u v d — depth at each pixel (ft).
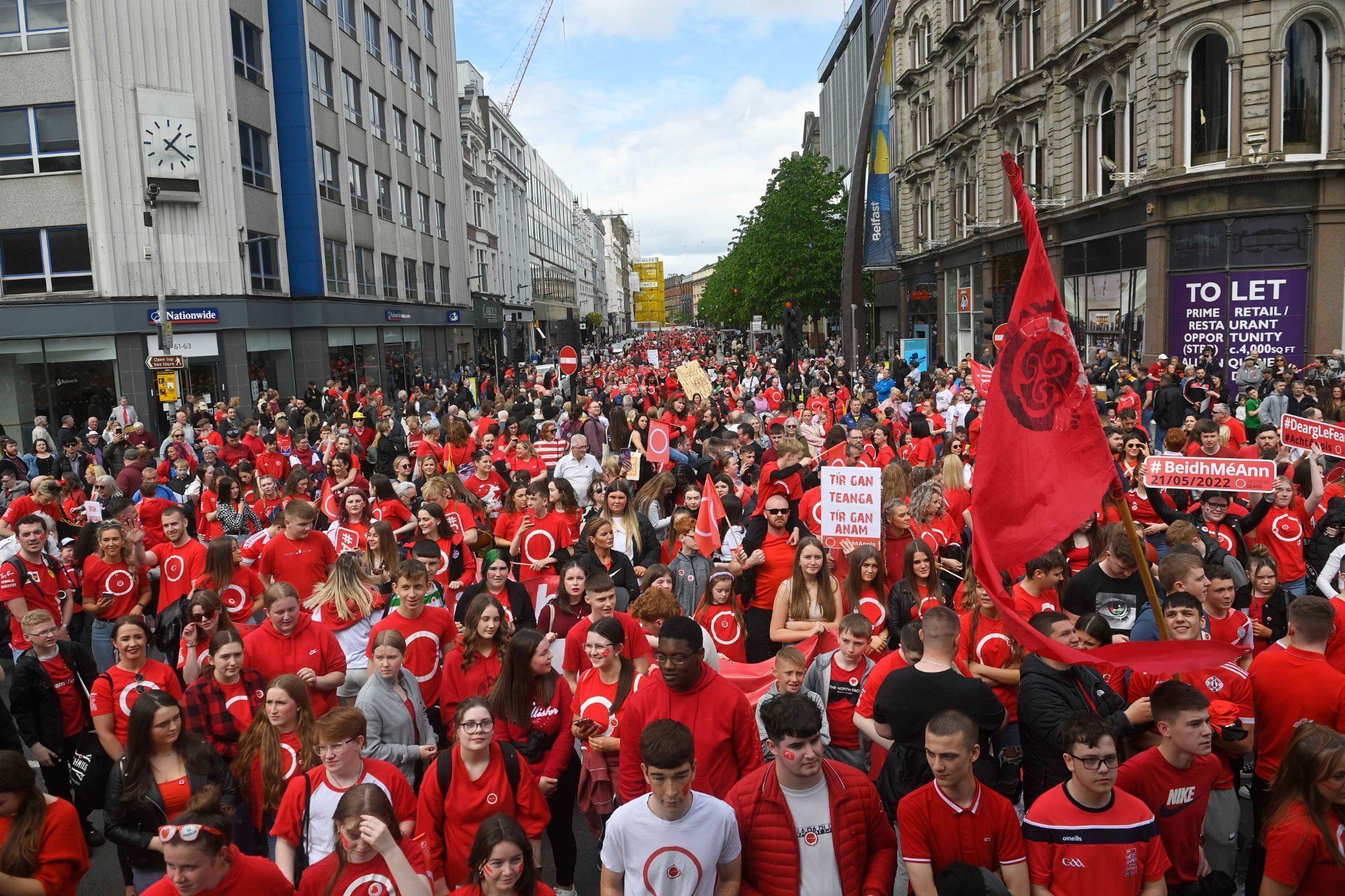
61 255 95.81
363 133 146.82
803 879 14.07
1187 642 13.70
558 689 19.34
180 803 17.58
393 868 13.87
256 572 29.35
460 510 33.22
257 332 113.29
